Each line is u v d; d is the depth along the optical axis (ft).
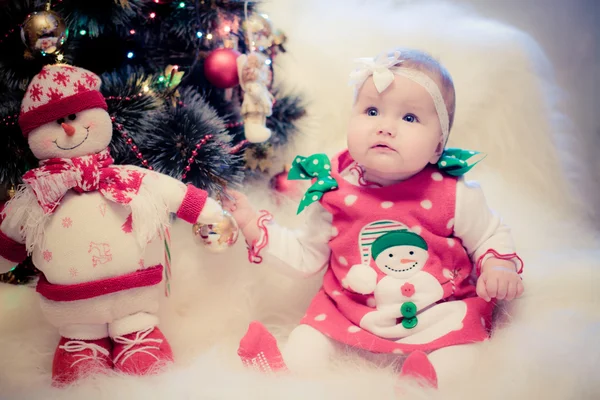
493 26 6.27
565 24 7.18
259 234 4.68
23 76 4.61
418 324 4.18
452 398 3.46
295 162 4.81
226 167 4.98
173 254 4.87
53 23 4.17
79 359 4.03
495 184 5.69
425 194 4.39
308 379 3.79
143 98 4.68
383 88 4.21
